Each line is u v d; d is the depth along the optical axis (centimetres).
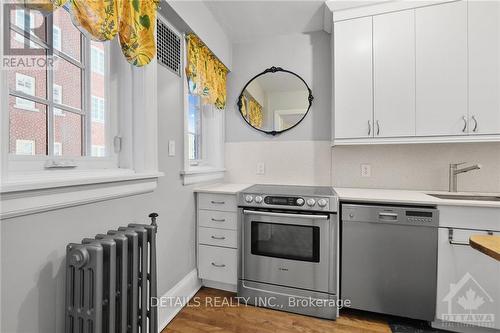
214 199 209
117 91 145
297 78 254
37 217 92
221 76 257
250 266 196
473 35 176
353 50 201
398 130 192
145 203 152
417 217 163
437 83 183
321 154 247
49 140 109
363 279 175
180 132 192
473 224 155
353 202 180
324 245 177
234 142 273
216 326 168
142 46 135
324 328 166
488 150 203
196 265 215
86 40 126
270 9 215
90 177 112
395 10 191
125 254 107
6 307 83
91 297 94
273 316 180
